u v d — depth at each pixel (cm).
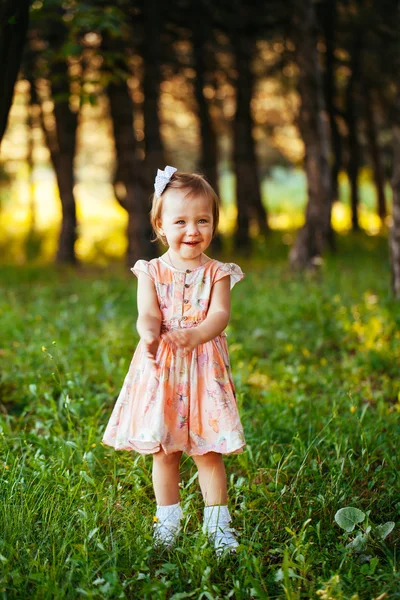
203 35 1611
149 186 1448
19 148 2831
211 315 324
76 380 501
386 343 670
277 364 612
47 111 1939
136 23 1427
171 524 325
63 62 1305
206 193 330
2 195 3019
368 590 281
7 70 524
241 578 289
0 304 867
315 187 1257
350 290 952
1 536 306
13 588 275
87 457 380
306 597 282
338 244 1834
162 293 334
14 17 505
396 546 325
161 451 326
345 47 1778
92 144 3016
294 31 1251
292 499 353
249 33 1548
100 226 2592
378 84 1947
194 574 292
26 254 2103
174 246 331
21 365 579
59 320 756
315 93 1248
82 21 723
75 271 1534
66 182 1731
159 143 1456
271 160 3309
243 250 1750
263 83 2341
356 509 323
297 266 1253
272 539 321
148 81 1445
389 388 552
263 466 390
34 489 340
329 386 549
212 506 324
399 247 840
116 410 332
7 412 498
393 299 832
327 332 730
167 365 321
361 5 1391
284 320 791
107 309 833
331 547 322
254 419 470
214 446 318
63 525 318
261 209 2269
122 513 335
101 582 276
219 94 2245
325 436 405
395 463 393
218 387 321
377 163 2548
